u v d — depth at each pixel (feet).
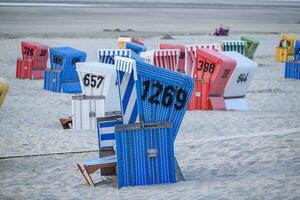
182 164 73.56
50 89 159.22
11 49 278.05
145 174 63.31
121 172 63.00
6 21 481.05
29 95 150.92
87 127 104.58
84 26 449.48
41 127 107.45
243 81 126.62
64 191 64.80
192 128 103.40
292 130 92.63
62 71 156.35
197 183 62.75
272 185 57.88
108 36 356.59
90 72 105.50
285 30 461.37
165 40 332.80
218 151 77.92
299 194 54.19
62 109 128.88
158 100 63.72
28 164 80.12
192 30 433.48
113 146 69.72
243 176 64.39
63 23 477.36
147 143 63.05
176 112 64.34
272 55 274.98
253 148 77.10
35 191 65.62
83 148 89.04
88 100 104.01
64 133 101.04
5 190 66.74
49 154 85.56
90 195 61.72
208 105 124.36
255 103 137.80
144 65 63.05
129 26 463.83
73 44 296.30
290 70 187.01
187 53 146.92
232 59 123.13
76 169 74.59
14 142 94.73
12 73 199.82
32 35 355.36
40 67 188.75
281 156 71.77
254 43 243.19
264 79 184.34
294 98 146.51
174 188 60.85
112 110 105.50
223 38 359.25
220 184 60.95
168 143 63.52
